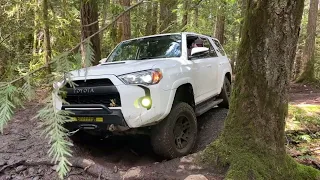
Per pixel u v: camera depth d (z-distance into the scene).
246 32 3.23
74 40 10.34
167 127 3.77
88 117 3.59
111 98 3.49
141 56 4.86
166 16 11.03
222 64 6.26
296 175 3.11
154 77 3.53
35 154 3.99
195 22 9.55
